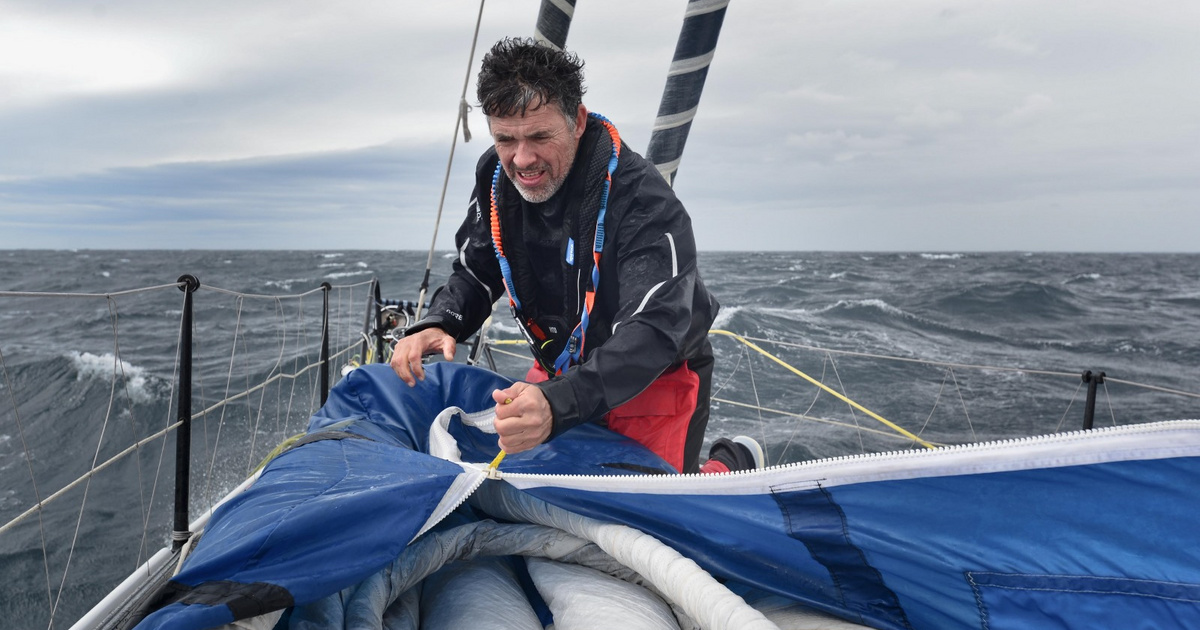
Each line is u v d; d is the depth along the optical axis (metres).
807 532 1.27
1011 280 39.38
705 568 1.35
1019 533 1.19
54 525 6.36
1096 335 22.09
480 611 1.20
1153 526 1.11
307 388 10.36
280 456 1.45
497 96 1.61
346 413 1.76
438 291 2.15
